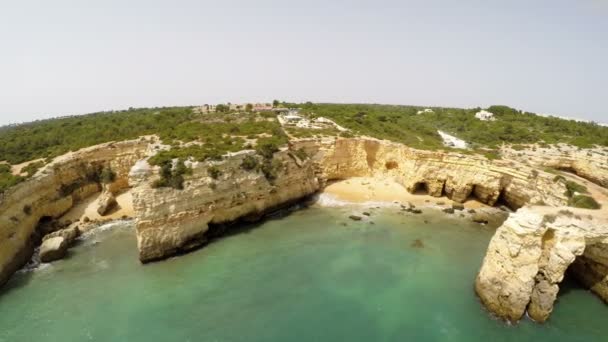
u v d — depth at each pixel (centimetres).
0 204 3266
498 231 2709
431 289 2905
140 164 3597
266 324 2489
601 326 2475
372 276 3092
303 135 5556
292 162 4834
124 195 4938
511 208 4609
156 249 3319
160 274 3114
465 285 2964
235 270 3175
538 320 2483
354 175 5750
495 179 4547
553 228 2509
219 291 2862
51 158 4512
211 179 3809
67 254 3500
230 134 5225
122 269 3209
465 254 3478
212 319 2534
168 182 3522
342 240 3781
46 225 3925
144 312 2608
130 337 2358
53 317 2569
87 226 4131
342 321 2528
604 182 4216
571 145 5341
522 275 2477
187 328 2442
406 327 2470
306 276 3086
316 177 5303
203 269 3192
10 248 3180
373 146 5744
